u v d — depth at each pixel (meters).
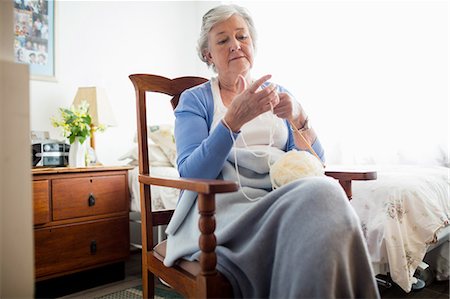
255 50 1.11
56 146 1.80
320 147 1.05
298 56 2.47
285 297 0.63
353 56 2.22
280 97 0.89
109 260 1.76
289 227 0.66
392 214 1.18
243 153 0.89
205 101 1.01
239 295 0.69
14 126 0.47
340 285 0.62
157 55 2.72
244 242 0.73
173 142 2.08
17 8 1.97
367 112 2.16
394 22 2.07
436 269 1.63
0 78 0.45
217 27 1.03
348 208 0.67
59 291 1.63
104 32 2.40
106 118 2.10
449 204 1.35
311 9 2.42
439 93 1.91
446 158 1.89
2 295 0.45
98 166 1.80
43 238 1.53
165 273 0.88
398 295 1.50
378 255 1.17
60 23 2.17
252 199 0.83
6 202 0.46
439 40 1.91
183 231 0.86
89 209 1.70
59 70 2.15
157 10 2.73
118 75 2.47
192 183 0.69
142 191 1.02
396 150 2.04
